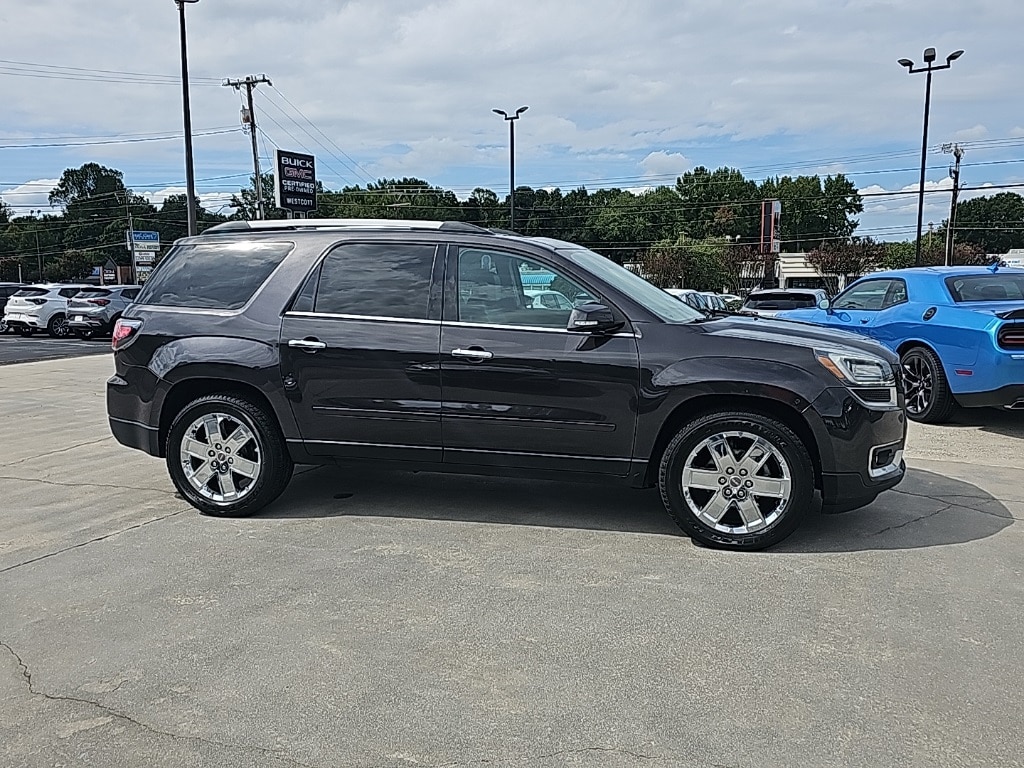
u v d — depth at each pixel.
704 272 53.34
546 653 3.34
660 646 3.39
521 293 4.89
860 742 2.71
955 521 5.05
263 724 2.84
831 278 53.69
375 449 5.06
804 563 4.34
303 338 5.06
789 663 3.25
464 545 4.65
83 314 23.73
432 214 85.19
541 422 4.75
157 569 4.31
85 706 2.98
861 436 4.43
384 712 2.91
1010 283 8.64
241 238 5.45
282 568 4.31
